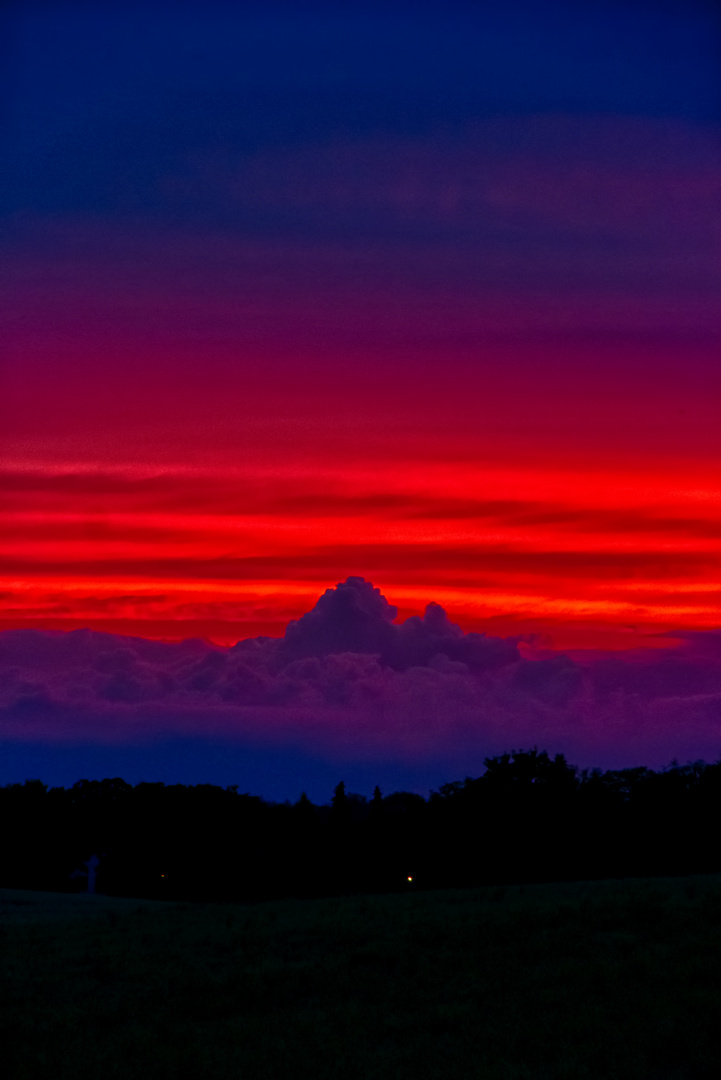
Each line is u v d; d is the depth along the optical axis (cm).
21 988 8762
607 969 7925
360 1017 7288
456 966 8644
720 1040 6238
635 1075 5769
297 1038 6881
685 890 12312
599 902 11119
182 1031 7156
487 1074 5834
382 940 9988
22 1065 6494
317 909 13350
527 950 8962
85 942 11331
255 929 11188
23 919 16112
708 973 7681
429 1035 6800
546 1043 6425
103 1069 6384
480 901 12838
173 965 9438
